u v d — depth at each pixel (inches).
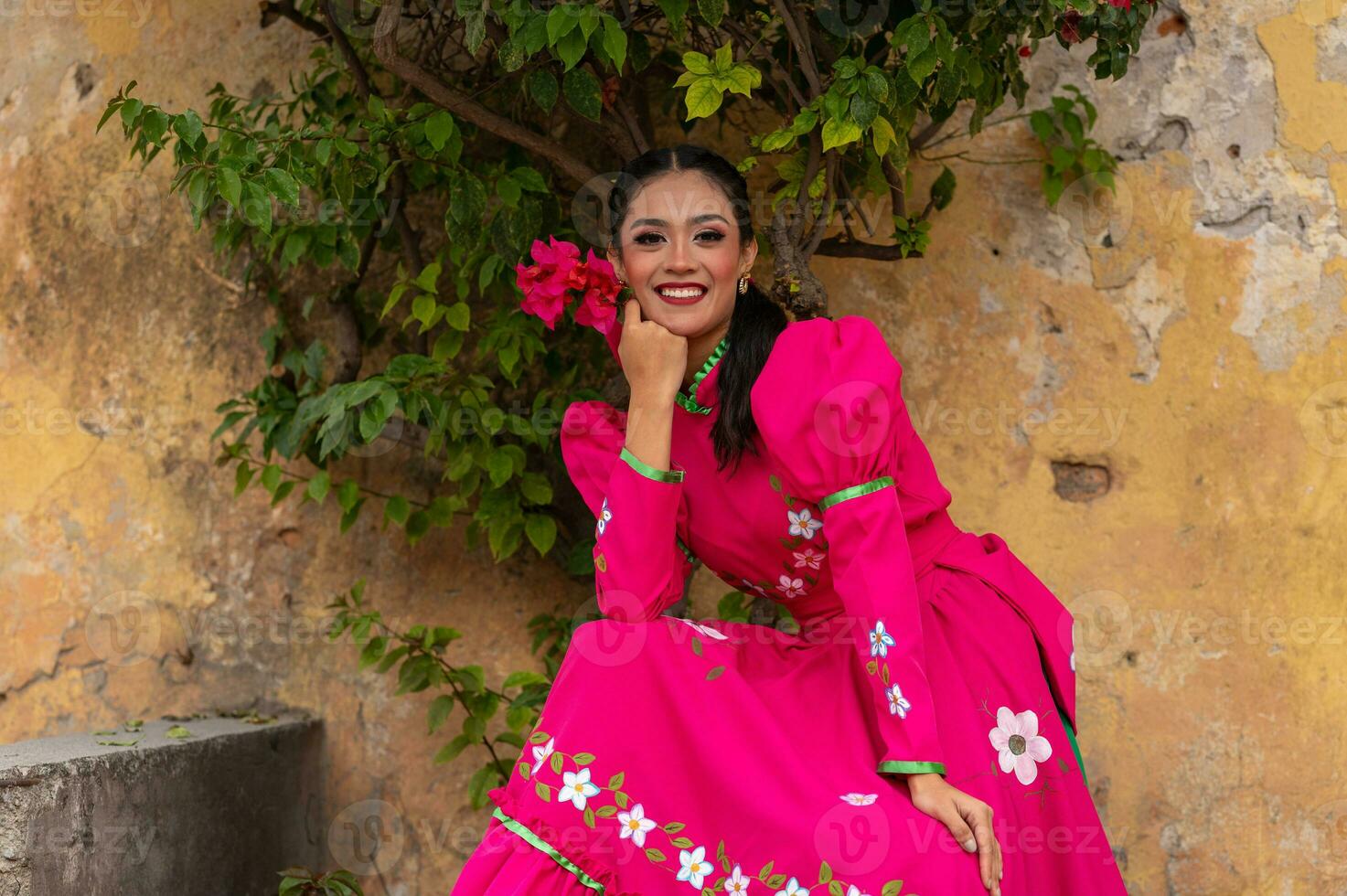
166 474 134.3
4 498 138.2
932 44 96.7
